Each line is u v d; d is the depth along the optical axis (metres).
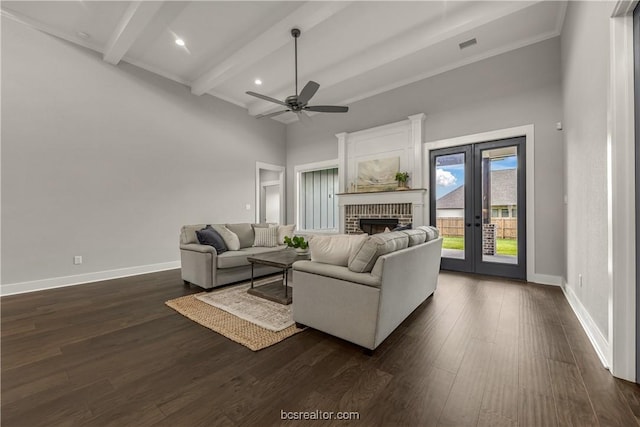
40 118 3.34
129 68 4.12
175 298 2.98
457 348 1.88
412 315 2.48
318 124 6.17
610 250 1.59
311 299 2.08
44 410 1.29
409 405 1.33
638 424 1.19
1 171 3.09
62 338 2.05
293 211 6.75
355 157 5.44
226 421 1.23
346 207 5.55
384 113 5.05
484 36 3.53
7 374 1.59
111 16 3.24
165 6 3.08
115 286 3.49
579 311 2.41
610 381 1.50
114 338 2.05
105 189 3.88
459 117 4.16
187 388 1.46
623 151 1.55
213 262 3.25
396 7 3.10
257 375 1.58
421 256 2.48
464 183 4.18
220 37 3.64
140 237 4.23
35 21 3.27
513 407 1.30
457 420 1.23
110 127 3.92
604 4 1.75
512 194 3.78
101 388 1.46
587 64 2.17
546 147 3.47
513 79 3.70
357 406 1.32
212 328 2.21
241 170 5.78
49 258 3.41
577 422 1.21
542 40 3.50
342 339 2.01
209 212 5.18
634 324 1.50
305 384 1.50
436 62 4.14
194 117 4.96
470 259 4.12
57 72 3.46
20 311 2.61
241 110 5.80
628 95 1.54
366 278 1.79
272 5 3.07
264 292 3.08
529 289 3.26
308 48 3.89
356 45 3.82
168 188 4.58
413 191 4.52
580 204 2.45
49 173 3.41
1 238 3.09
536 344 1.92
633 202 1.52
